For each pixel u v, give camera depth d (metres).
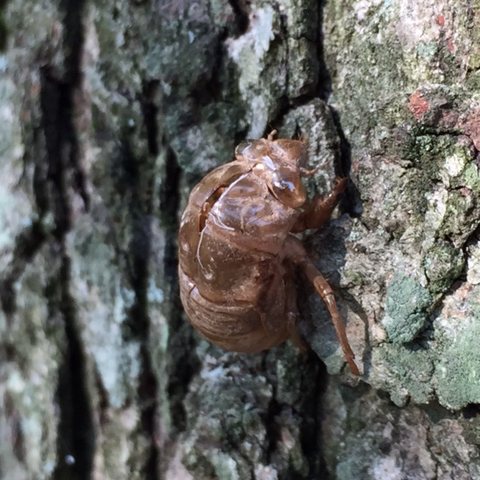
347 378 0.09
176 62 0.09
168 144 0.09
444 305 0.08
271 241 0.08
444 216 0.08
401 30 0.08
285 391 0.09
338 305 0.09
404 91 0.08
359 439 0.09
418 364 0.08
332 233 0.09
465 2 0.08
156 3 0.09
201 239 0.08
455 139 0.08
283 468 0.09
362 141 0.08
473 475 0.08
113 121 0.09
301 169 0.08
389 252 0.08
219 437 0.09
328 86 0.09
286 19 0.09
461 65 0.08
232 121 0.09
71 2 0.09
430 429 0.08
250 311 0.08
